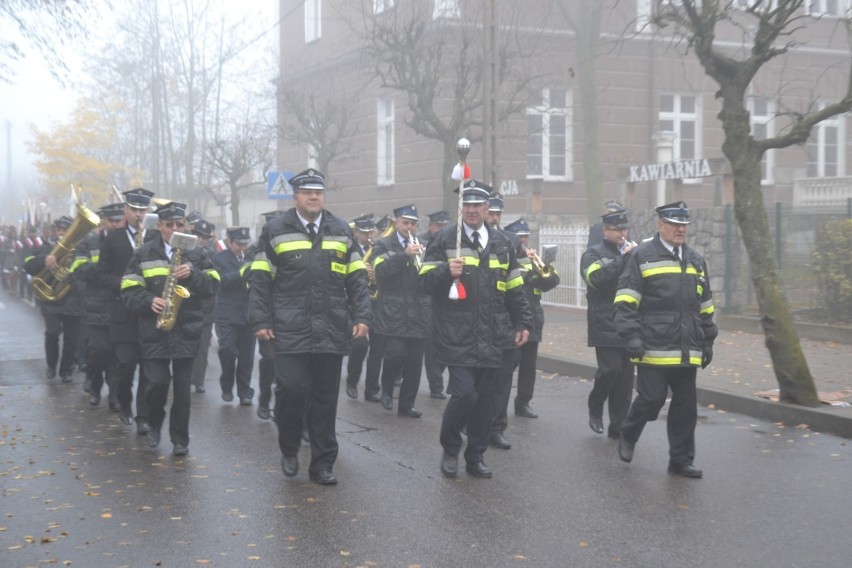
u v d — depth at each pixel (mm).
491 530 5789
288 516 6094
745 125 9609
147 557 5316
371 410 10117
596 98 23422
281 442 7109
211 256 10508
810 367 11680
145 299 7797
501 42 22234
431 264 7023
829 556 5328
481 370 7062
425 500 6469
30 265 11875
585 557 5305
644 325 7168
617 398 8523
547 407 10203
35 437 8664
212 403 10578
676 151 26766
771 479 7020
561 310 19641
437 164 25156
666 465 7496
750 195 9570
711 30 9695
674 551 5406
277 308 6879
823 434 8688
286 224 6898
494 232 7199
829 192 23922
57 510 6250
